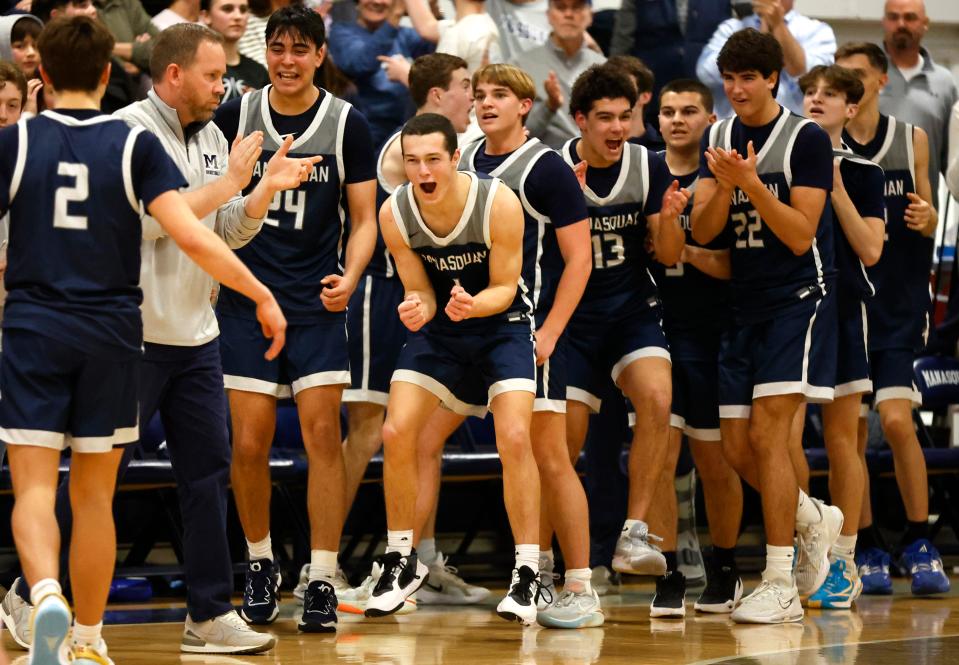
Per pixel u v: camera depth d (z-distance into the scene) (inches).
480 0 767.7
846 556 578.2
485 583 672.4
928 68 792.3
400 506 479.8
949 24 1011.3
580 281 495.2
